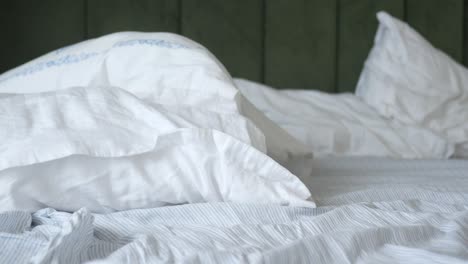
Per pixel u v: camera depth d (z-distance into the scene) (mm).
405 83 2365
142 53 1355
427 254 825
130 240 893
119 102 1123
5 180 982
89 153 999
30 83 1404
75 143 999
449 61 2445
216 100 1266
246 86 2301
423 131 2260
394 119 2320
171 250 830
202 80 1281
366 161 1943
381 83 2367
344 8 2535
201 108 1242
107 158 1033
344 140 2213
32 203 1013
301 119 2225
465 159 2188
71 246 793
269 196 1083
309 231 943
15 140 994
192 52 1344
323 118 2246
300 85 2510
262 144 1229
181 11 2410
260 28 2475
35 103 1080
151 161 1065
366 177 1578
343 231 880
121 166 1044
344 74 2543
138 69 1332
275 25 2484
